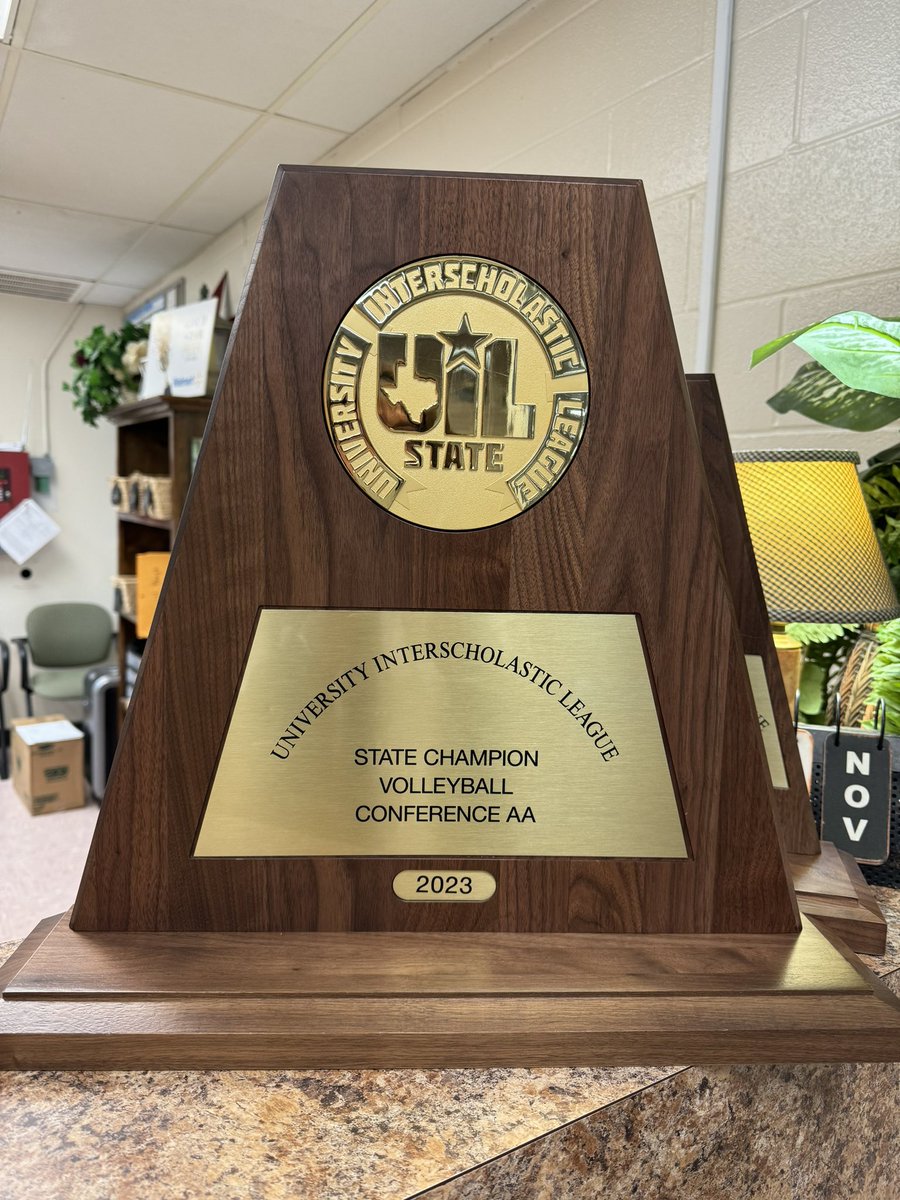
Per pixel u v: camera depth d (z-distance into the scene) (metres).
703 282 1.62
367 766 0.56
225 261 3.60
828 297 1.42
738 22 1.53
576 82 1.88
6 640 4.87
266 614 0.55
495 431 0.55
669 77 1.67
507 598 0.56
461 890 0.56
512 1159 0.43
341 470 0.54
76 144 2.72
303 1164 0.42
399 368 0.54
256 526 0.54
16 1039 0.46
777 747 0.75
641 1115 0.48
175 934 0.55
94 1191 0.40
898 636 0.91
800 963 0.54
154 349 3.32
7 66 2.22
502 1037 0.48
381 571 0.55
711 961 0.54
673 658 0.57
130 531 3.82
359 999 0.50
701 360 1.64
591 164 1.86
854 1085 0.64
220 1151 0.43
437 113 2.32
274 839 0.56
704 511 0.56
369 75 2.29
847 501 1.03
